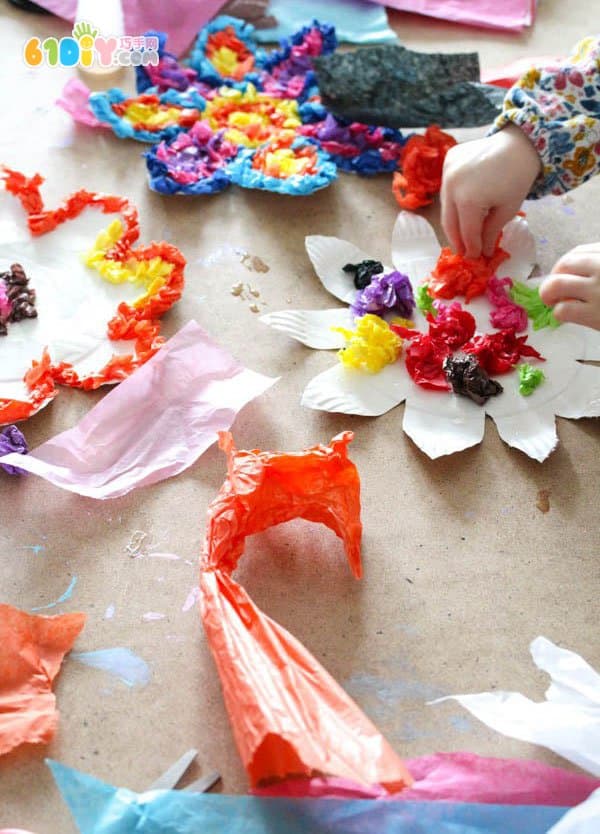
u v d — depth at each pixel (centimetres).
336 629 70
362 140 107
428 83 107
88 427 80
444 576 73
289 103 111
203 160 104
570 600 72
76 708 65
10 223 98
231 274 94
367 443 81
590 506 78
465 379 83
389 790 56
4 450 78
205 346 85
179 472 79
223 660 63
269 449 81
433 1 126
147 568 73
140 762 63
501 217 91
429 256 97
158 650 68
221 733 65
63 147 106
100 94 106
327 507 72
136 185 103
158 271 92
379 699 66
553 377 86
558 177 93
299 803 60
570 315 82
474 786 61
